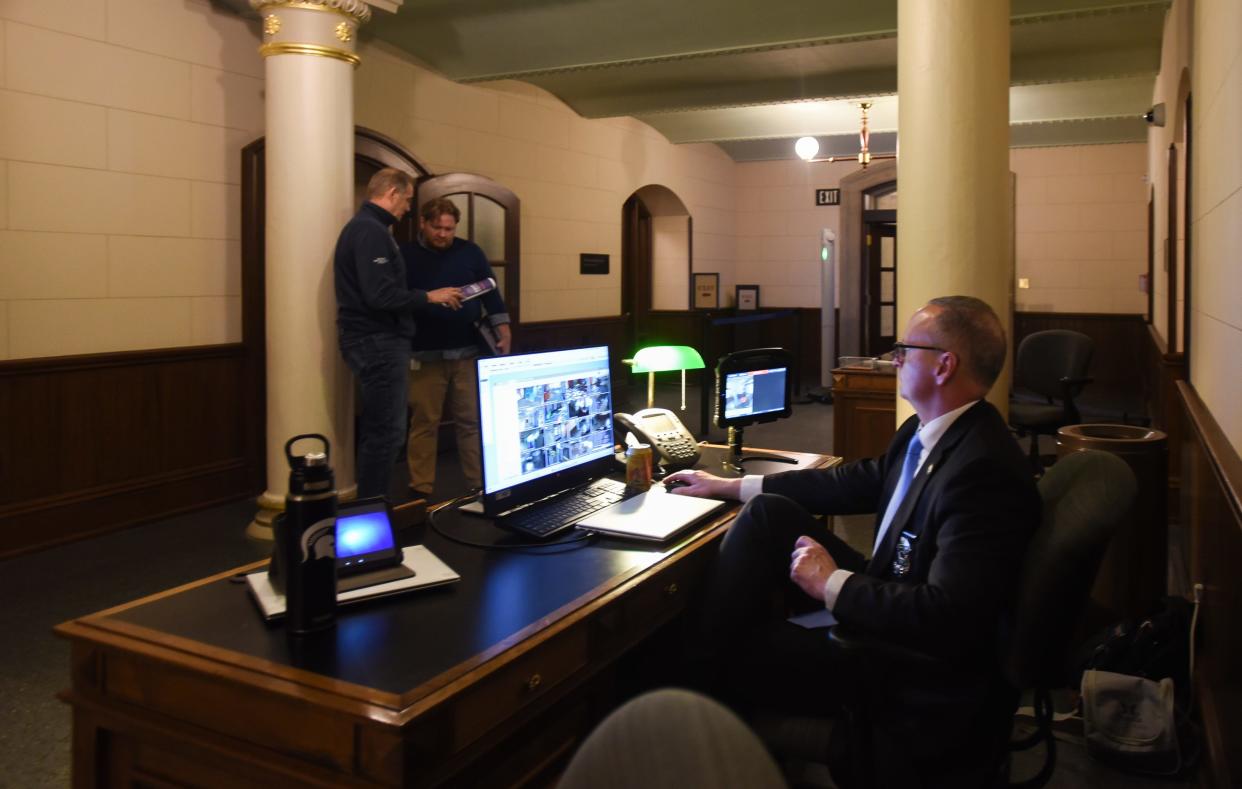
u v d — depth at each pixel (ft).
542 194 25.49
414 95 20.85
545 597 5.60
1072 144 31.40
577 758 2.73
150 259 15.31
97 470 14.64
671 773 2.59
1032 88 24.88
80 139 14.23
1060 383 19.16
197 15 15.81
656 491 7.77
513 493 7.08
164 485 15.56
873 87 23.66
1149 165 28.78
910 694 5.91
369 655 4.75
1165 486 10.93
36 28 13.61
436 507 7.59
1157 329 23.03
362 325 13.58
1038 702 6.75
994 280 10.94
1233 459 7.70
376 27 19.10
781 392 9.94
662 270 34.17
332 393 14.28
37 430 13.83
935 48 10.82
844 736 6.19
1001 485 5.78
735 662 6.59
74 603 11.78
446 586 5.75
